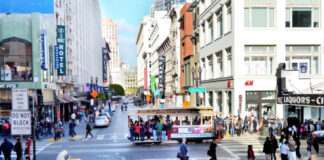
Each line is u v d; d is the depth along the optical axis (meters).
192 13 44.72
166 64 68.88
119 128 31.58
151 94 94.50
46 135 26.75
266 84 26.09
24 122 12.22
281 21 26.16
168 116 20.81
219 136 20.83
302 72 26.64
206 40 36.56
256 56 26.52
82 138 24.17
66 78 40.34
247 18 26.33
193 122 20.62
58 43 33.44
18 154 14.60
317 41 26.36
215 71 33.19
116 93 168.50
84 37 60.09
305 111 25.28
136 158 15.76
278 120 22.75
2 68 28.44
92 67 75.25
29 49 28.86
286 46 26.59
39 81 28.69
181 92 49.09
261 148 18.00
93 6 79.44
